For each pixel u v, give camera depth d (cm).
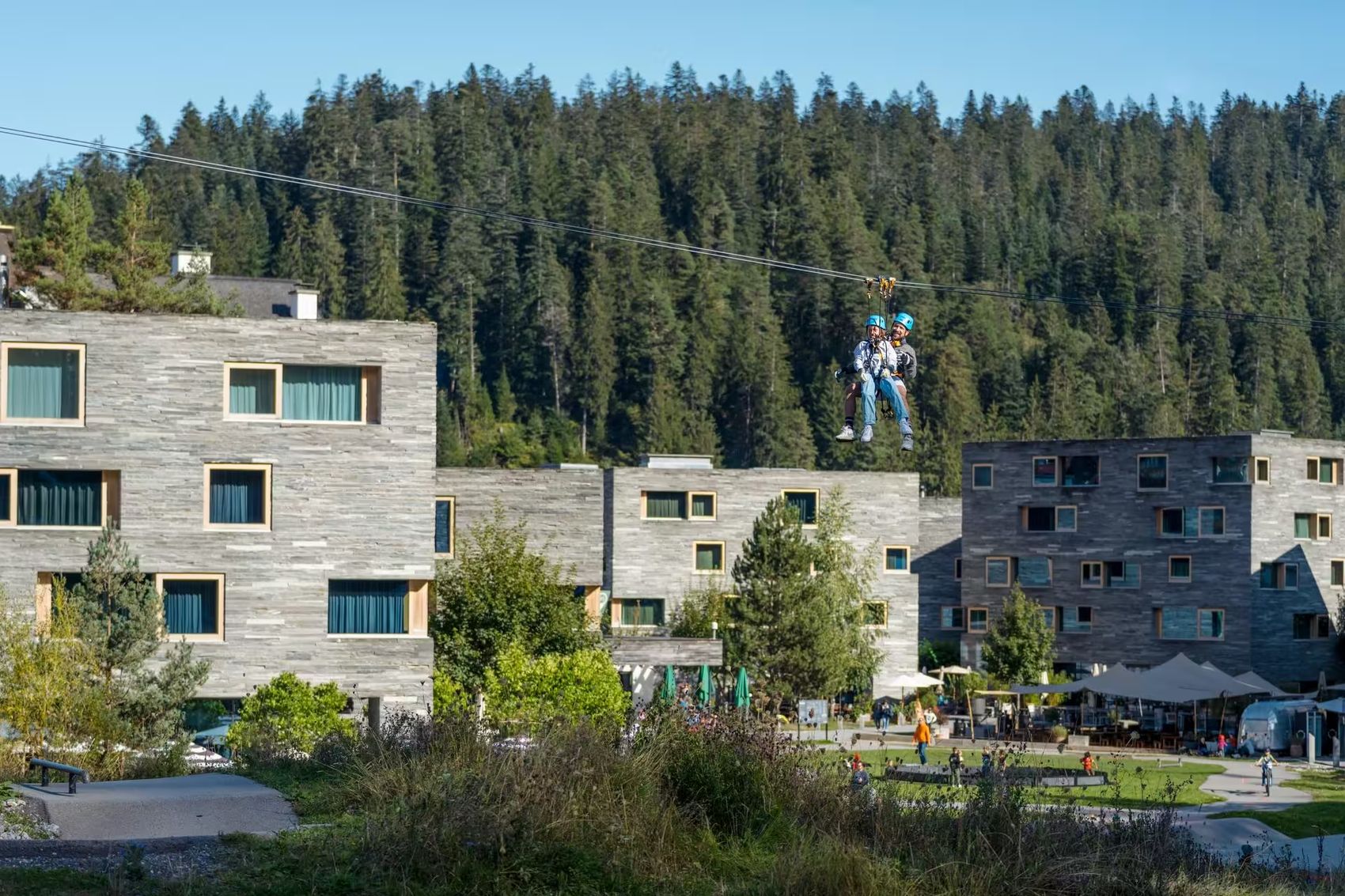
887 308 2778
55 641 3281
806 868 1847
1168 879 2084
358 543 4681
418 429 4728
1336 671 8925
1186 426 18700
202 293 9062
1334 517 9012
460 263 19162
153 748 3177
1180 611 8856
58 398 4519
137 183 9512
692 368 18225
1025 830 2100
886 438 16325
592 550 6944
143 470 4541
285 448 4641
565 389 18775
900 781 2484
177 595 4584
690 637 6781
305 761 2425
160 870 1738
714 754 2128
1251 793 5288
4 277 8575
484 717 2511
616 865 1820
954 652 9938
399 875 1742
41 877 1650
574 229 3741
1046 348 19750
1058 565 9281
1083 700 8606
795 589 7319
